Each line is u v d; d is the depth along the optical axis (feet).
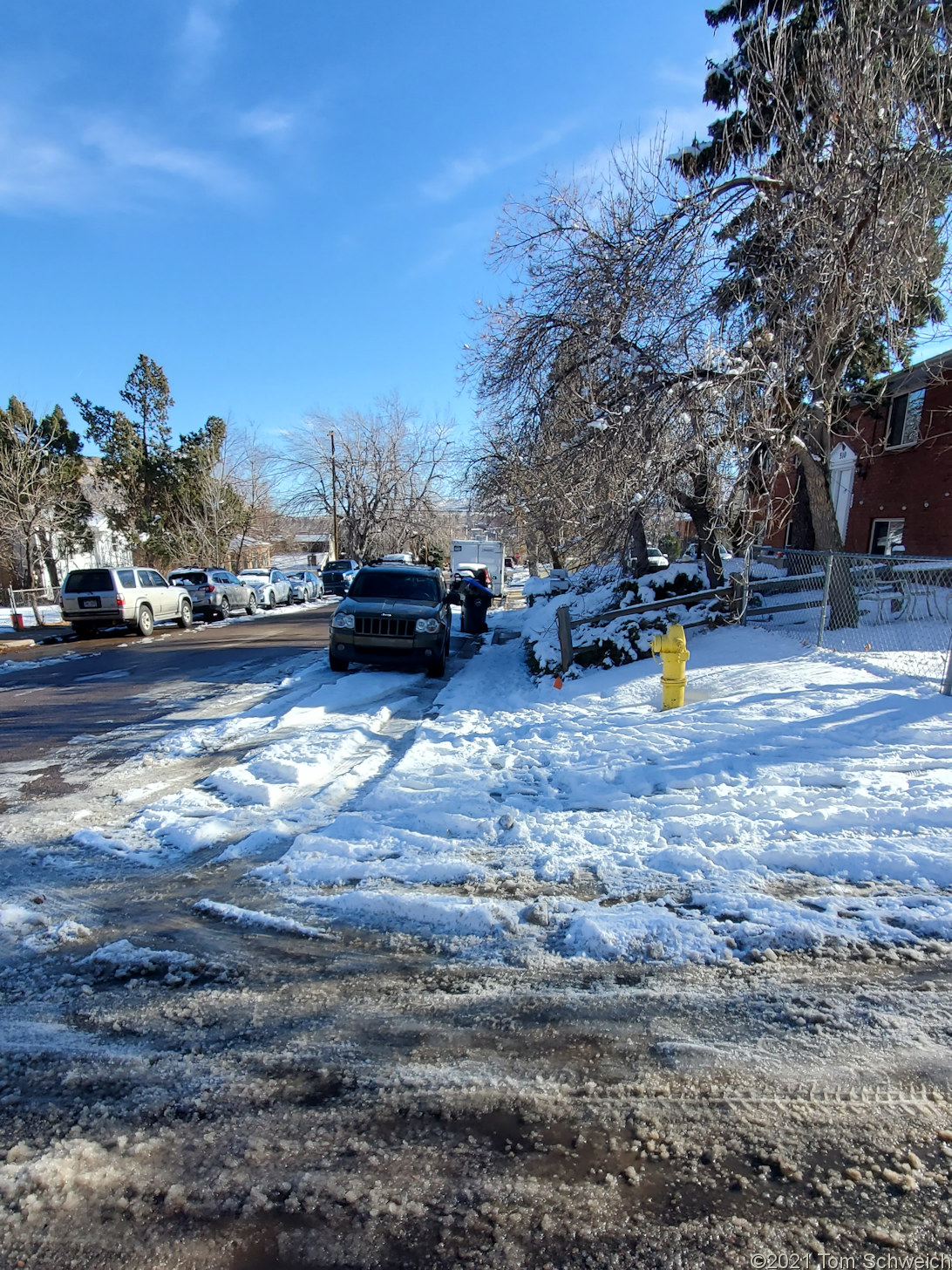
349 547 174.19
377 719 27.02
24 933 11.74
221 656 47.73
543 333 35.37
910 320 29.50
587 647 33.78
